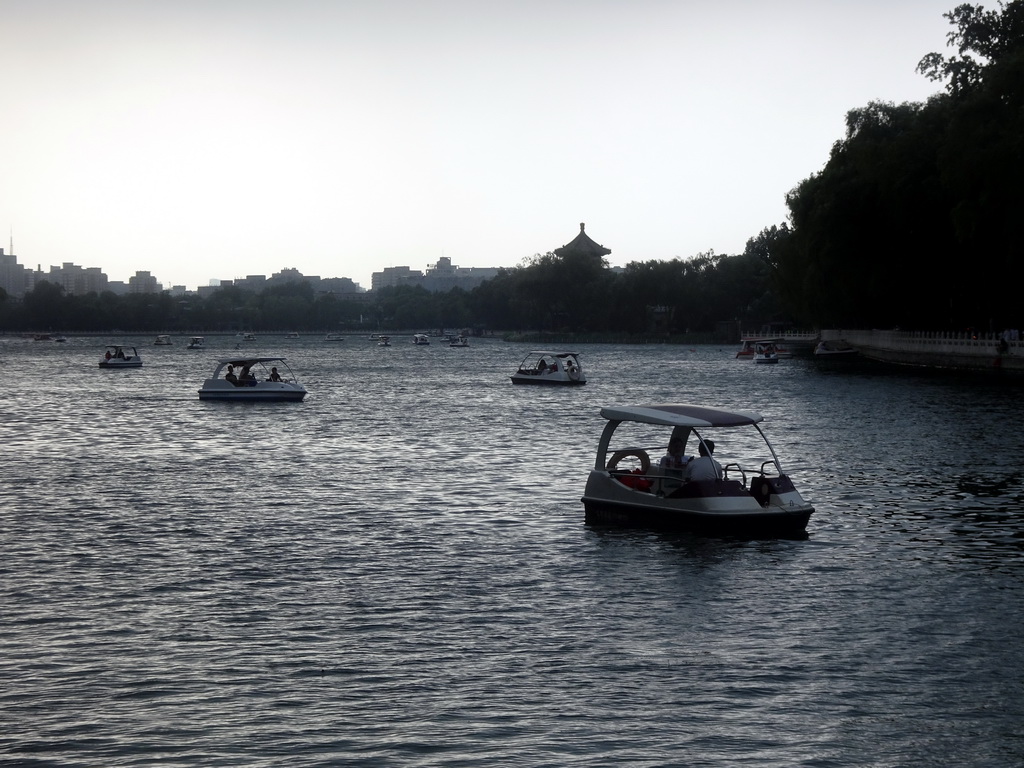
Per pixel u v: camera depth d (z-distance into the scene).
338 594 18.22
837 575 19.36
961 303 92.06
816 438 40.28
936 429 42.94
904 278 87.81
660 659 14.88
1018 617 16.73
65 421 52.12
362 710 13.10
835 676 14.23
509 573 19.66
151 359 146.12
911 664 14.66
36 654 15.09
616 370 102.62
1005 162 67.94
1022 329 84.94
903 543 21.91
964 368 83.69
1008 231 69.19
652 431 45.50
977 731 12.54
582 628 16.28
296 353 172.00
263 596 18.08
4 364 128.75
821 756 11.88
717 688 13.80
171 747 12.05
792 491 23.05
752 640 15.69
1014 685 13.90
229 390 65.12
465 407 60.22
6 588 18.55
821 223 93.50
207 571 19.83
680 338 196.25
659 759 11.77
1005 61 71.81
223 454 37.91
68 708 13.15
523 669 14.50
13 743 12.16
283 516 25.34
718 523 22.41
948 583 18.77
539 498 27.80
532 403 63.12
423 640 15.72
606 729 12.55
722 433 42.22
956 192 74.12
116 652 15.17
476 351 176.50
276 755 11.84
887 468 32.34
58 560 20.67
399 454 37.59
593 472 24.66
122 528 23.86
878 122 102.19
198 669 14.48
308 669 14.50
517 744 12.14
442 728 12.57
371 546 21.97
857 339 128.38
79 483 30.73
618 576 19.39
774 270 132.25
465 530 23.56
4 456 37.44
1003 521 24.12
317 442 41.91
